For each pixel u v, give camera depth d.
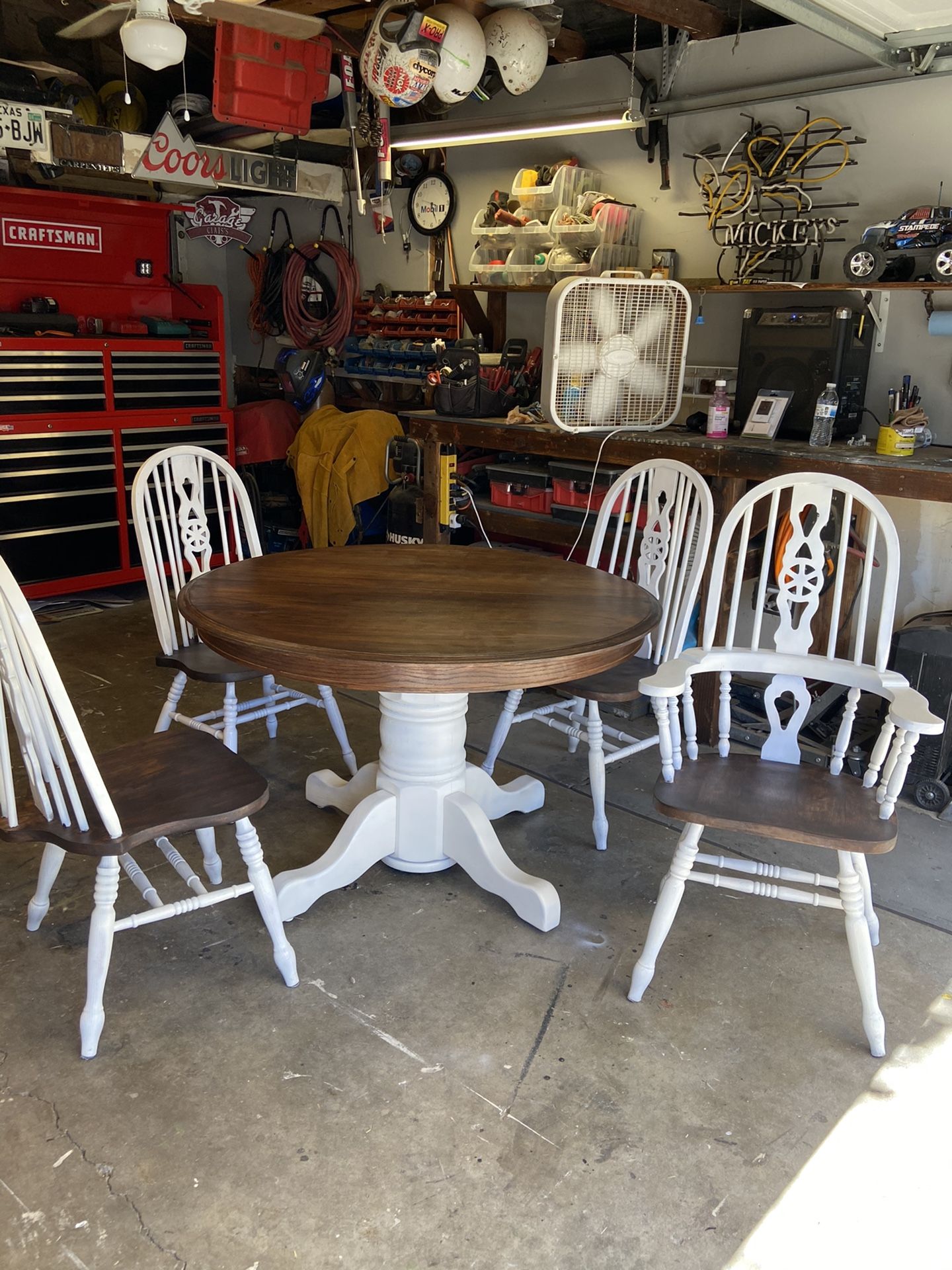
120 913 2.35
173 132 4.12
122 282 4.98
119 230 4.90
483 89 3.61
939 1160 1.71
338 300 5.41
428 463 3.98
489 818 2.75
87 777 1.67
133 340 4.78
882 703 3.40
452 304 4.94
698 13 3.55
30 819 1.83
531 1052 1.93
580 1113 1.78
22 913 2.35
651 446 3.37
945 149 3.31
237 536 2.91
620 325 3.53
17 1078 1.83
